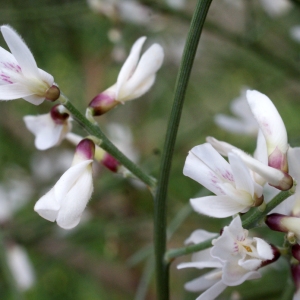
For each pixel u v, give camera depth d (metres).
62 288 0.33
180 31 0.29
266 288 0.21
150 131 0.33
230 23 0.27
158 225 0.14
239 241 0.13
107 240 0.26
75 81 0.30
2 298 0.26
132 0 0.22
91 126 0.14
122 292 0.31
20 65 0.13
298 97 0.29
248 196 0.13
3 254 0.21
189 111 0.32
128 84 0.14
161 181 0.14
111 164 0.14
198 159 0.13
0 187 0.28
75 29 0.28
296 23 0.25
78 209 0.13
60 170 0.30
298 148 0.13
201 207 0.13
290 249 0.13
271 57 0.22
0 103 0.29
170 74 0.29
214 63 0.29
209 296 0.13
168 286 0.14
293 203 0.13
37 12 0.23
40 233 0.24
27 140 0.31
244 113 0.18
